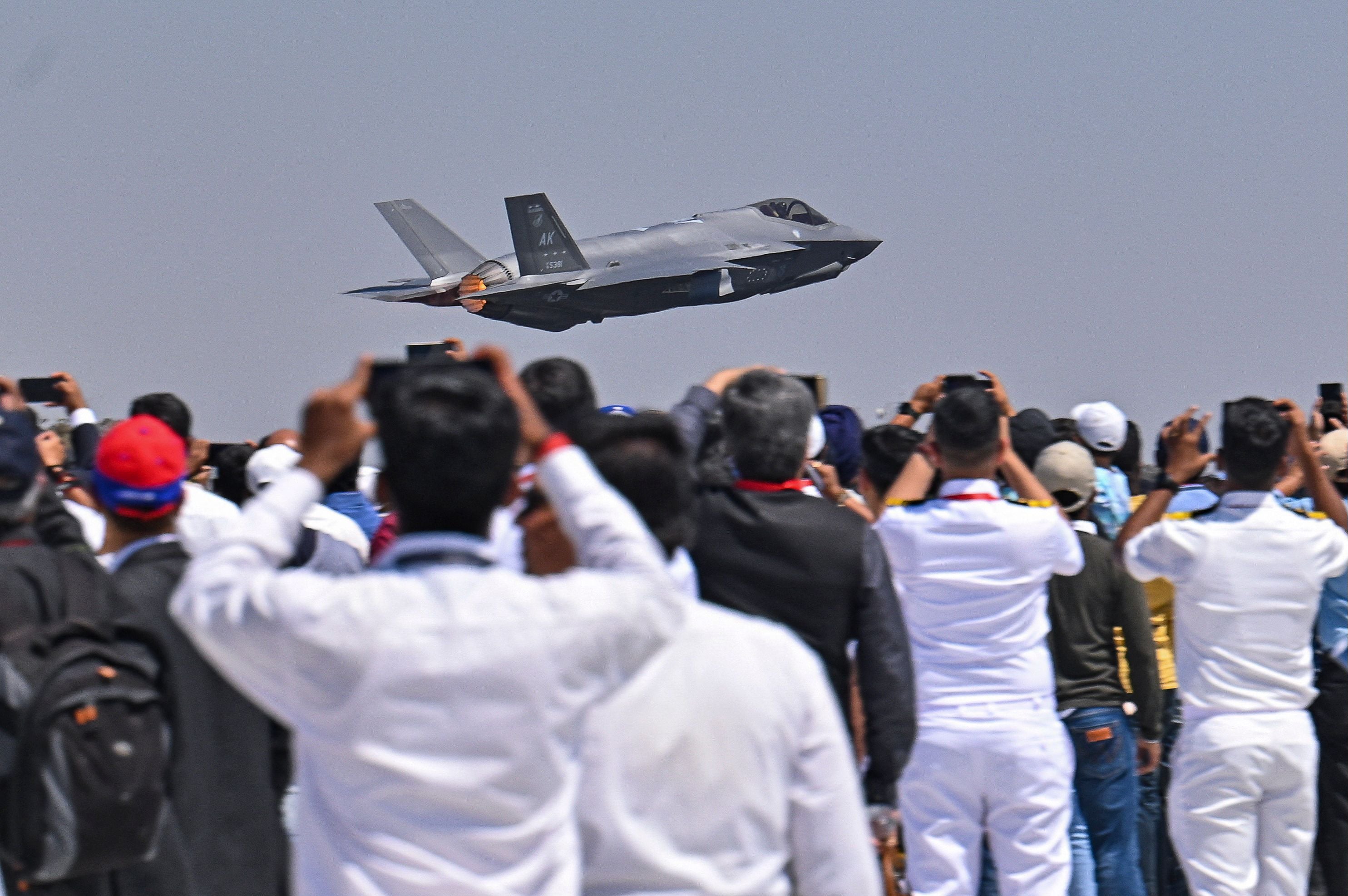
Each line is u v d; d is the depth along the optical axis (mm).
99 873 15656
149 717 15344
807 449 20172
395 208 151625
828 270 162625
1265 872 21922
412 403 10539
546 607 10297
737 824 11672
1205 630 21438
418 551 10641
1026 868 20922
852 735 20969
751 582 17344
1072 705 23844
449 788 10008
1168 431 22453
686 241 153500
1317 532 21312
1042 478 24469
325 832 10367
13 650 15641
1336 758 24641
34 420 24688
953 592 20469
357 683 9898
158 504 17031
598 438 13484
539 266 140375
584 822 11578
